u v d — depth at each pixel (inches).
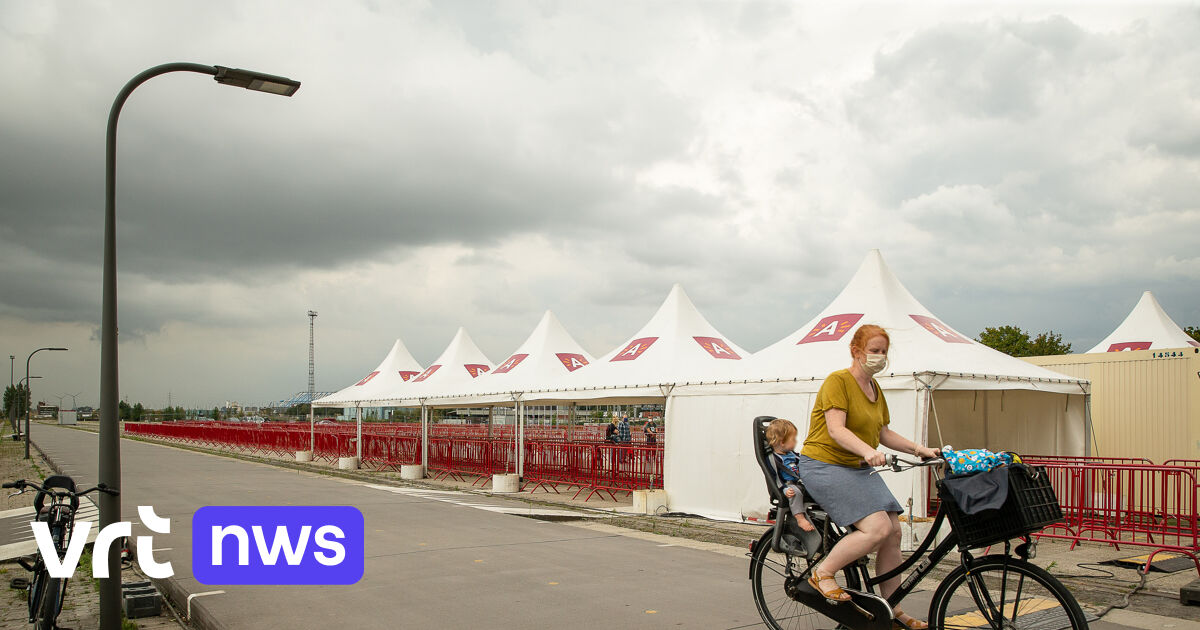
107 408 226.7
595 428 1037.8
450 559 338.3
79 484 777.6
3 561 354.6
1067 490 407.8
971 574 168.1
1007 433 534.9
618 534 413.7
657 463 561.6
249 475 823.7
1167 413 494.0
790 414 444.5
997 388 417.7
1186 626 230.7
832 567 174.7
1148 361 506.9
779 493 189.3
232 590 280.1
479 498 600.7
